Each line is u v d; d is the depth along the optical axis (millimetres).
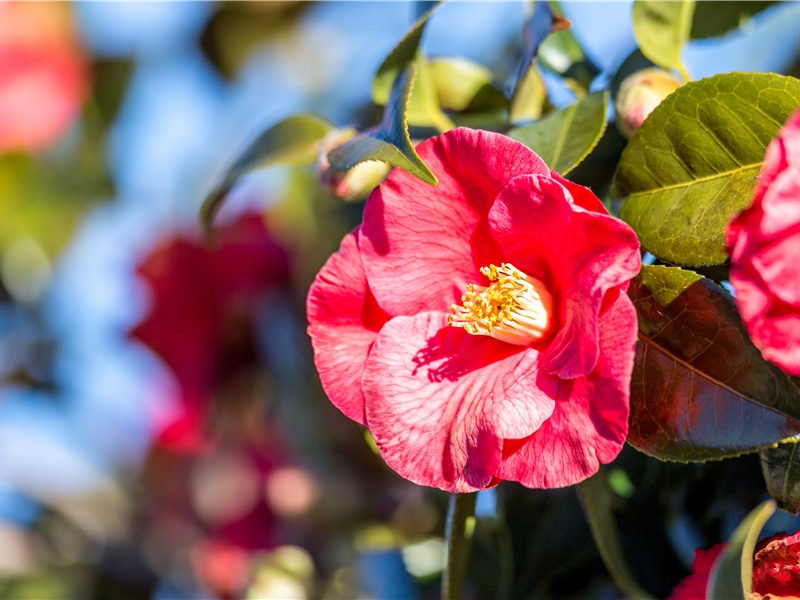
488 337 523
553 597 598
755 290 459
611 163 563
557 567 589
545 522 593
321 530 733
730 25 613
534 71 581
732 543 515
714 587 513
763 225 457
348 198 573
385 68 585
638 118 543
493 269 517
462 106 606
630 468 570
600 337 485
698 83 505
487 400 505
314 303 525
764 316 458
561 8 598
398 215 518
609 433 482
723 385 491
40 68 739
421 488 708
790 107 493
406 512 720
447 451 506
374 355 519
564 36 601
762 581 500
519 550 593
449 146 507
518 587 590
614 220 483
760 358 487
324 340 525
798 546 496
